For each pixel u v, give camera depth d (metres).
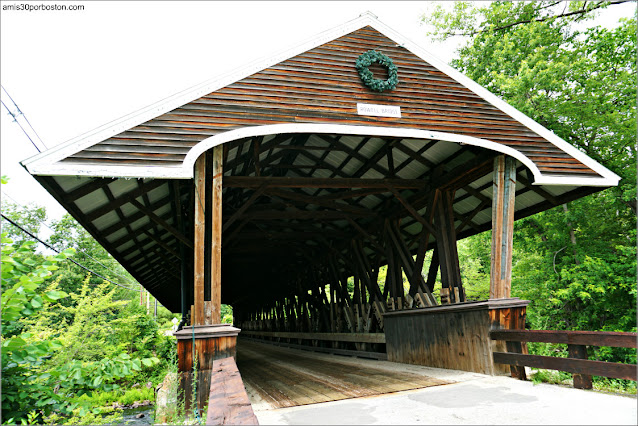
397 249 7.73
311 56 5.32
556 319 12.99
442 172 6.65
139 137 4.36
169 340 14.52
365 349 8.58
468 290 17.53
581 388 3.92
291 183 6.05
